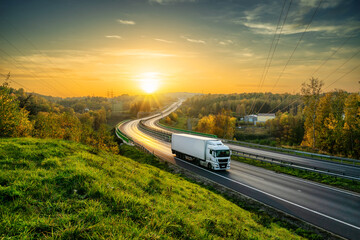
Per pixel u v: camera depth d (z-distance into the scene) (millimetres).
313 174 24031
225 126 85625
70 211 5344
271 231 10578
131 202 6652
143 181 10836
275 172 26547
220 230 7539
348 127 53469
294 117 101500
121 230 4734
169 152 40125
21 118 20250
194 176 23953
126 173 11570
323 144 59531
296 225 13047
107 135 38156
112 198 6625
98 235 4395
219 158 26094
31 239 3879
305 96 51812
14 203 5090
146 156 33906
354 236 11797
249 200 17031
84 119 121188
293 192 18922
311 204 16219
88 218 5059
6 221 4207
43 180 6852
